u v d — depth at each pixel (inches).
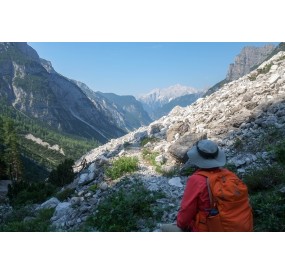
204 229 185.9
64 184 709.3
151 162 520.1
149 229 335.9
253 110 601.9
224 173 192.5
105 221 353.1
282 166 388.8
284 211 288.2
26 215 526.0
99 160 575.5
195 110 876.6
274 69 882.8
